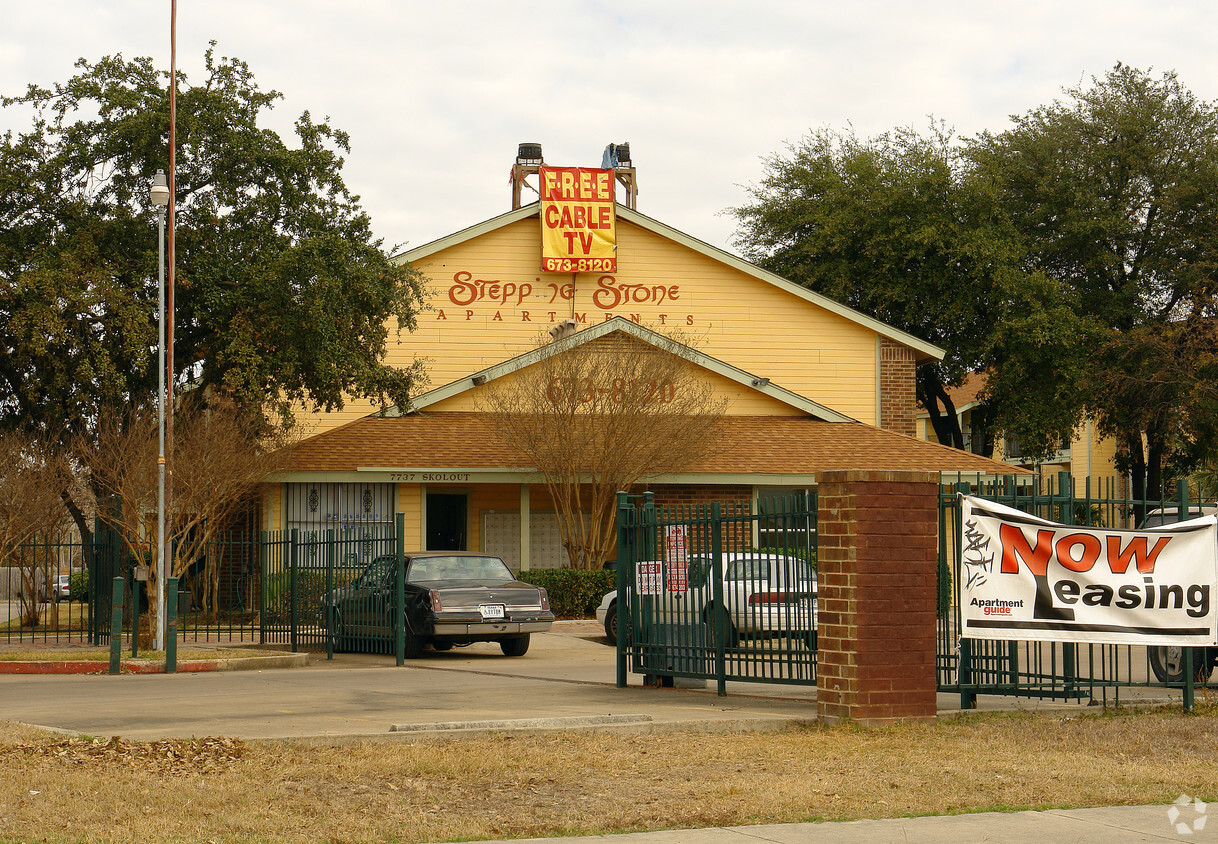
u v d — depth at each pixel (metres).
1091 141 42.34
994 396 41.12
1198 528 11.77
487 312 32.75
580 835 7.05
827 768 8.95
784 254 43.81
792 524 12.19
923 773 8.76
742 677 12.64
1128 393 38.50
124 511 21.70
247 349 23.11
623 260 33.22
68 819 7.30
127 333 22.17
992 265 39.16
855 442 29.42
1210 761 9.38
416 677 15.73
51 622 28.44
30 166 23.97
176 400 25.08
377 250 25.64
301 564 20.48
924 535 11.08
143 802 7.75
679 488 28.34
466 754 9.32
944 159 41.75
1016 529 11.59
